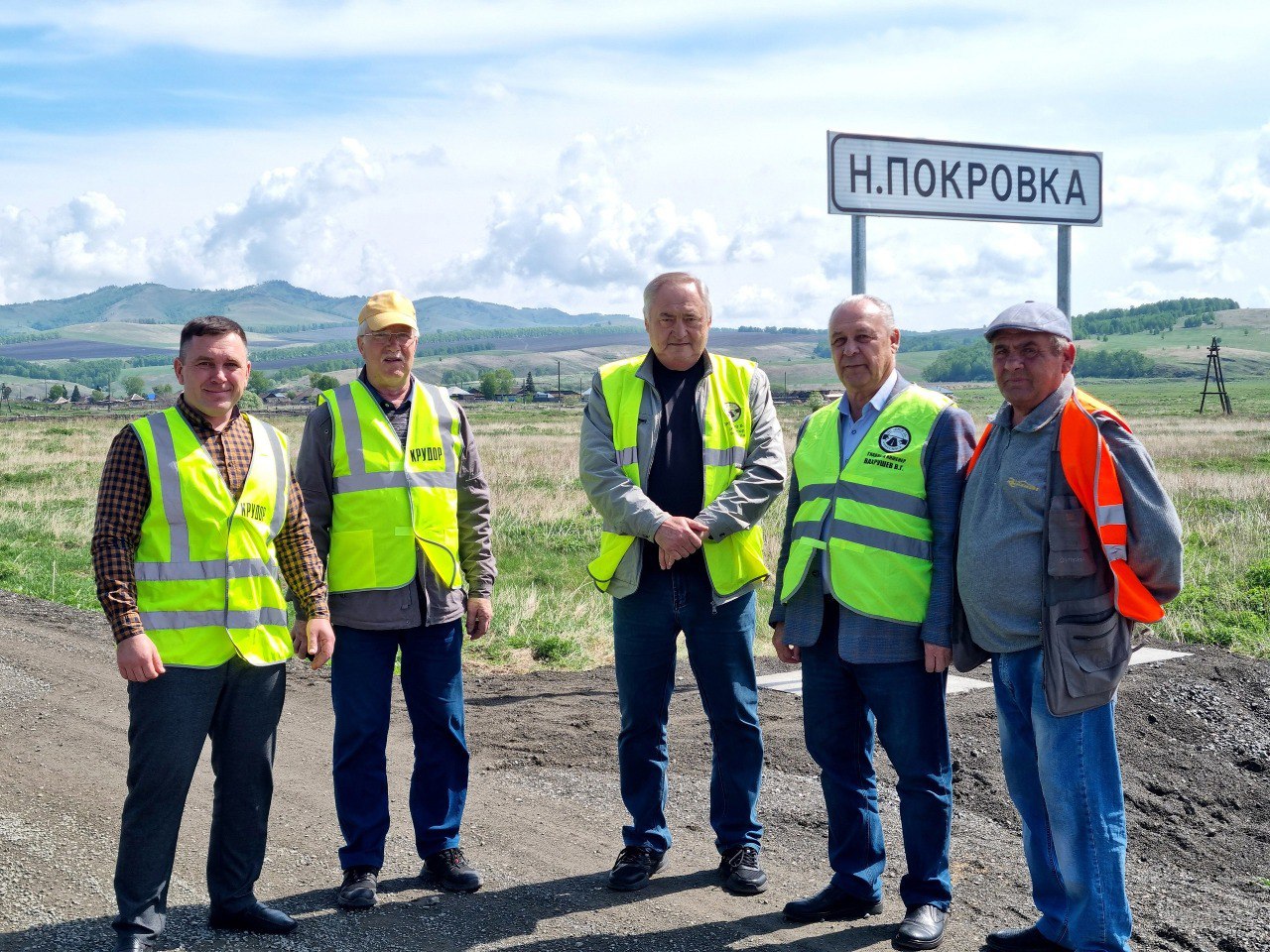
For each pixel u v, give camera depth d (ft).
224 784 11.51
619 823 15.31
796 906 12.19
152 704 10.93
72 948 11.07
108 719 20.22
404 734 19.67
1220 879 14.58
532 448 113.50
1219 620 28.86
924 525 11.92
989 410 225.15
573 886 13.11
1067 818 10.50
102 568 10.74
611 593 13.24
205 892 12.78
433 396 13.75
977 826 15.39
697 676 13.35
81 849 13.87
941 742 12.01
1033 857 11.44
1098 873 10.39
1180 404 322.75
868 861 12.34
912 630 11.83
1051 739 10.59
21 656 25.03
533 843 14.51
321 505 13.07
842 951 11.46
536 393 504.84
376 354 13.10
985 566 10.98
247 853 11.61
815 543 12.27
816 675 12.48
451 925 11.94
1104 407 10.56
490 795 16.38
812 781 16.97
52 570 38.83
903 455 11.93
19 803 15.48
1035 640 10.72
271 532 11.75
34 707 20.85
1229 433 137.39
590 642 28.50
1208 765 19.42
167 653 10.89
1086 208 24.54
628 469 13.19
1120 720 20.59
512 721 20.62
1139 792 17.72
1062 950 11.27
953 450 11.80
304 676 24.30
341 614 12.93
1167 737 20.40
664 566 12.66
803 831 15.02
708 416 13.17
